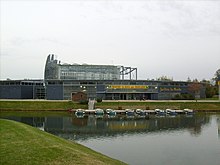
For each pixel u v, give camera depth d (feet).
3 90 481.87
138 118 317.83
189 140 181.57
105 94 486.79
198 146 162.30
